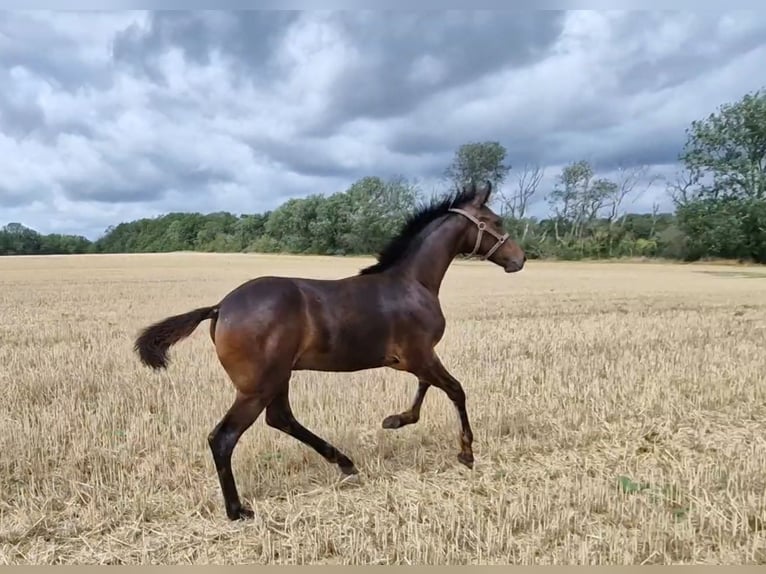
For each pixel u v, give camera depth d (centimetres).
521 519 370
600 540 347
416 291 455
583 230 6738
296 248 7288
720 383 724
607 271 4153
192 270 4066
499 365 830
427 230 480
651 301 1872
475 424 570
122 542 347
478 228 497
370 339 426
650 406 631
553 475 459
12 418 579
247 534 360
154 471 446
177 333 399
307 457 486
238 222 9219
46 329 1179
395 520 371
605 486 413
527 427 568
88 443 507
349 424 572
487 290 2417
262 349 385
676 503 398
